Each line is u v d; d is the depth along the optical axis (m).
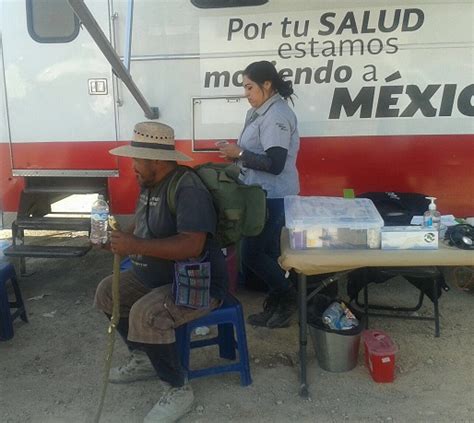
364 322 3.48
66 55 4.27
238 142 3.75
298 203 3.25
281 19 4.06
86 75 4.27
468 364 3.31
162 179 2.78
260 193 2.91
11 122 4.39
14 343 3.65
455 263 2.75
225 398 2.99
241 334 3.01
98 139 4.34
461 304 4.18
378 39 4.03
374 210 3.12
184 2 4.11
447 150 4.13
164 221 2.75
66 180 4.55
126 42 3.91
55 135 4.37
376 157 4.17
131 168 4.33
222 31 4.12
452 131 4.11
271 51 4.11
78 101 4.32
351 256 2.80
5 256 4.23
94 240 2.99
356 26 4.03
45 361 3.41
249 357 3.41
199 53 4.17
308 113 4.16
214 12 4.10
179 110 4.26
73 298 4.36
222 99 4.21
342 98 4.12
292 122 3.57
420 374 3.21
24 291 4.52
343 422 2.78
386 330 3.75
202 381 3.15
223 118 4.23
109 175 4.36
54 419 2.84
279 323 3.74
